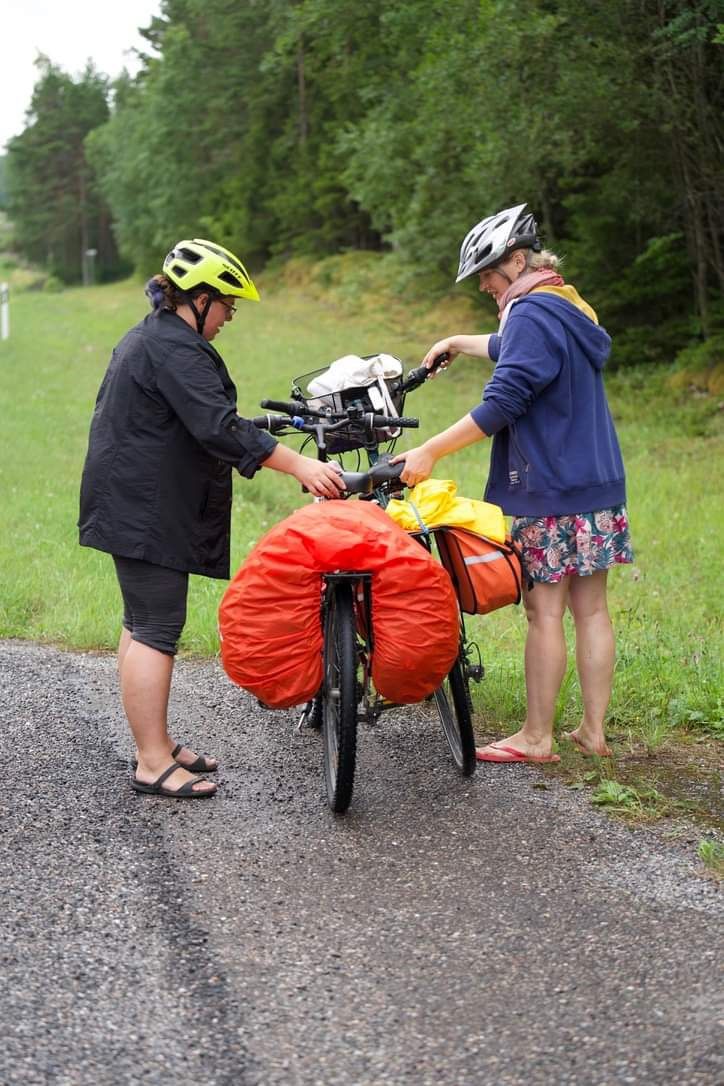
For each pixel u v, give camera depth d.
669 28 13.43
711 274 17.50
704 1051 2.75
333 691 4.17
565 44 14.80
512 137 15.65
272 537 4.04
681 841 3.99
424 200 19.61
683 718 5.25
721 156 15.00
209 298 4.28
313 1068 2.70
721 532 9.29
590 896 3.57
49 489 11.14
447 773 4.65
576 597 4.87
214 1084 2.64
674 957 3.20
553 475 4.57
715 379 15.98
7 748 4.88
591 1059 2.73
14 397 18.73
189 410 4.14
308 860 3.83
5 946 3.24
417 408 16.95
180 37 50.34
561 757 4.82
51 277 85.56
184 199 52.97
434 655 4.00
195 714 5.38
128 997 2.99
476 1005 2.96
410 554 3.96
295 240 44.03
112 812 4.22
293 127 45.78
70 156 95.06
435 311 28.11
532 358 4.46
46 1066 2.69
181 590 4.38
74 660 6.25
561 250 18.33
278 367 22.17
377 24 21.77
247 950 3.24
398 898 3.56
